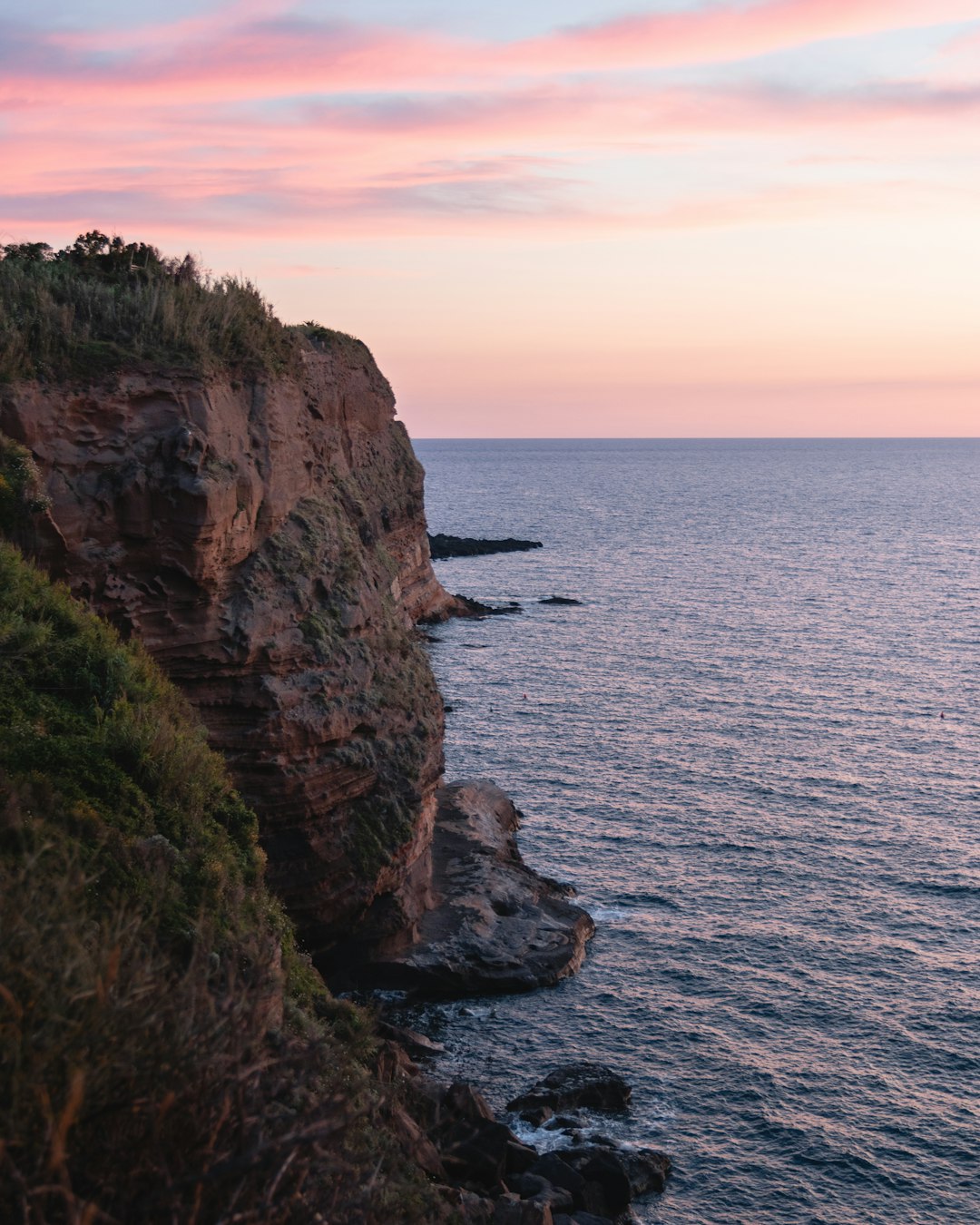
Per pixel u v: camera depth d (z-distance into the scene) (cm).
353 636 3981
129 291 3522
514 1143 2994
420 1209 1593
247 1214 729
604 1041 3881
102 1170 745
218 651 3409
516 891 4725
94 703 2256
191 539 3247
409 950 4175
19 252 3894
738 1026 3981
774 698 8662
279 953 1748
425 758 4184
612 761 6994
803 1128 3428
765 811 6100
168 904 1633
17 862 1323
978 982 4297
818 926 4747
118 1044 799
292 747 3578
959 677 9381
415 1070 3250
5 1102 741
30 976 809
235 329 3722
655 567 16725
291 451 3897
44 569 3023
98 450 3166
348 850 3816
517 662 9988
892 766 6900
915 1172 3244
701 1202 3111
